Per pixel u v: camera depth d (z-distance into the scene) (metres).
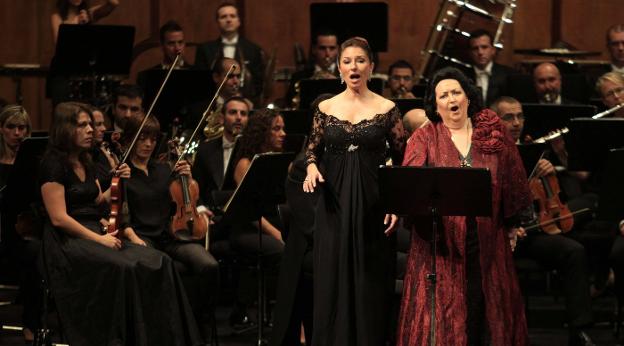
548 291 20.80
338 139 14.27
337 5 24.42
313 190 14.03
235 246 17.75
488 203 12.63
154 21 29.48
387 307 14.27
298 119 20.05
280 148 18.12
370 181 14.27
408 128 15.96
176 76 21.61
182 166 17.50
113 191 15.97
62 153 15.77
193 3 29.59
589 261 19.11
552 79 22.39
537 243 17.56
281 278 15.45
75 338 15.20
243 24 29.70
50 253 15.51
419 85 22.38
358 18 24.39
